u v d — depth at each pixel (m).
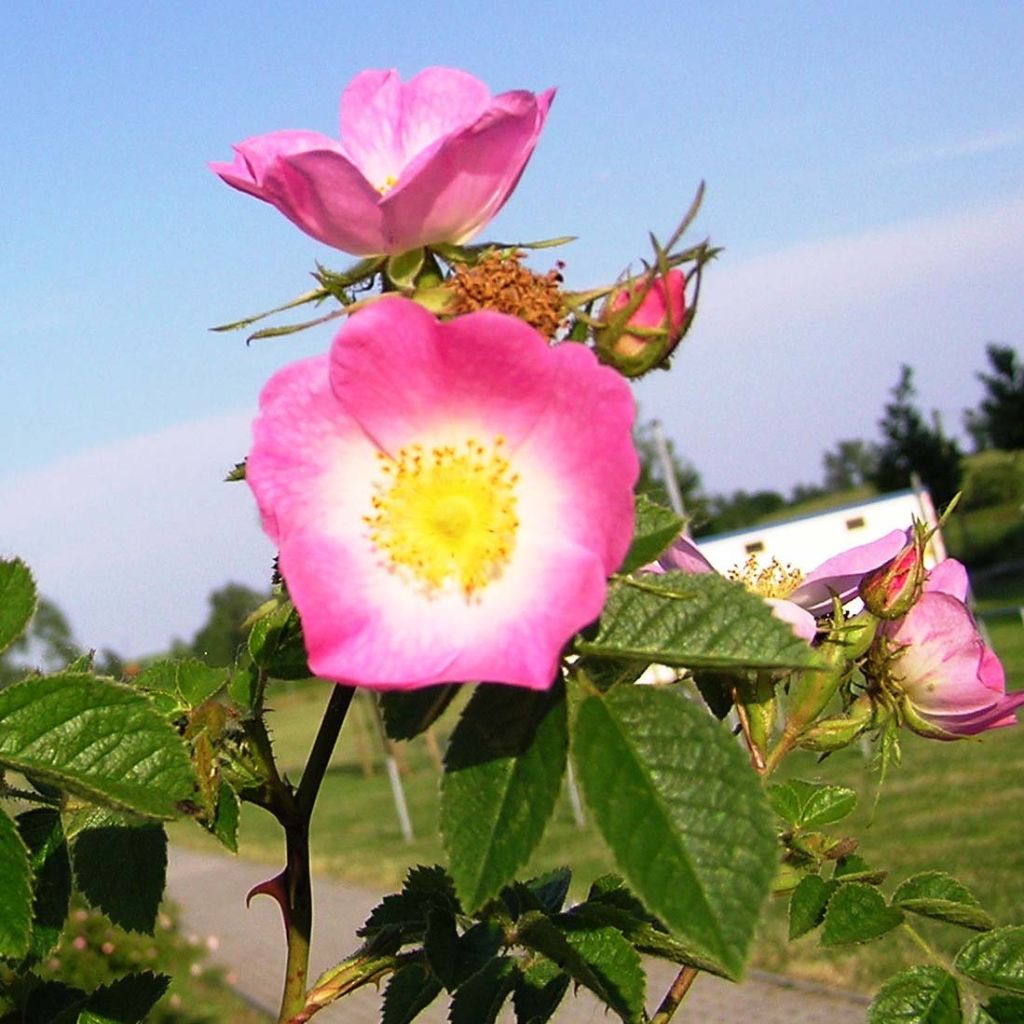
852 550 0.26
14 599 0.20
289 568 0.18
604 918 0.21
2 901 0.19
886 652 0.26
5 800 0.23
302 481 0.18
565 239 0.20
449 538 0.18
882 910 0.24
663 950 0.21
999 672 0.26
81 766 0.19
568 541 0.18
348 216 0.20
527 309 0.19
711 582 0.18
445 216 0.20
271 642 0.23
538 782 0.17
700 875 0.16
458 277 0.19
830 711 0.28
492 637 0.17
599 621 0.18
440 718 0.18
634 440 0.17
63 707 0.19
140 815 0.19
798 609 0.25
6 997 0.25
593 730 0.17
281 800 0.23
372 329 0.18
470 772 0.17
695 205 0.19
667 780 0.17
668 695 0.17
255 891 0.23
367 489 0.18
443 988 0.24
